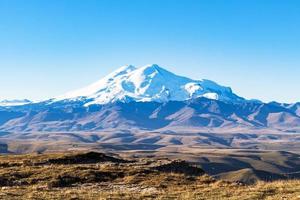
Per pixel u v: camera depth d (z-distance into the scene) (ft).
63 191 131.64
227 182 142.31
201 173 188.03
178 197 114.93
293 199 98.07
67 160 203.00
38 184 148.87
